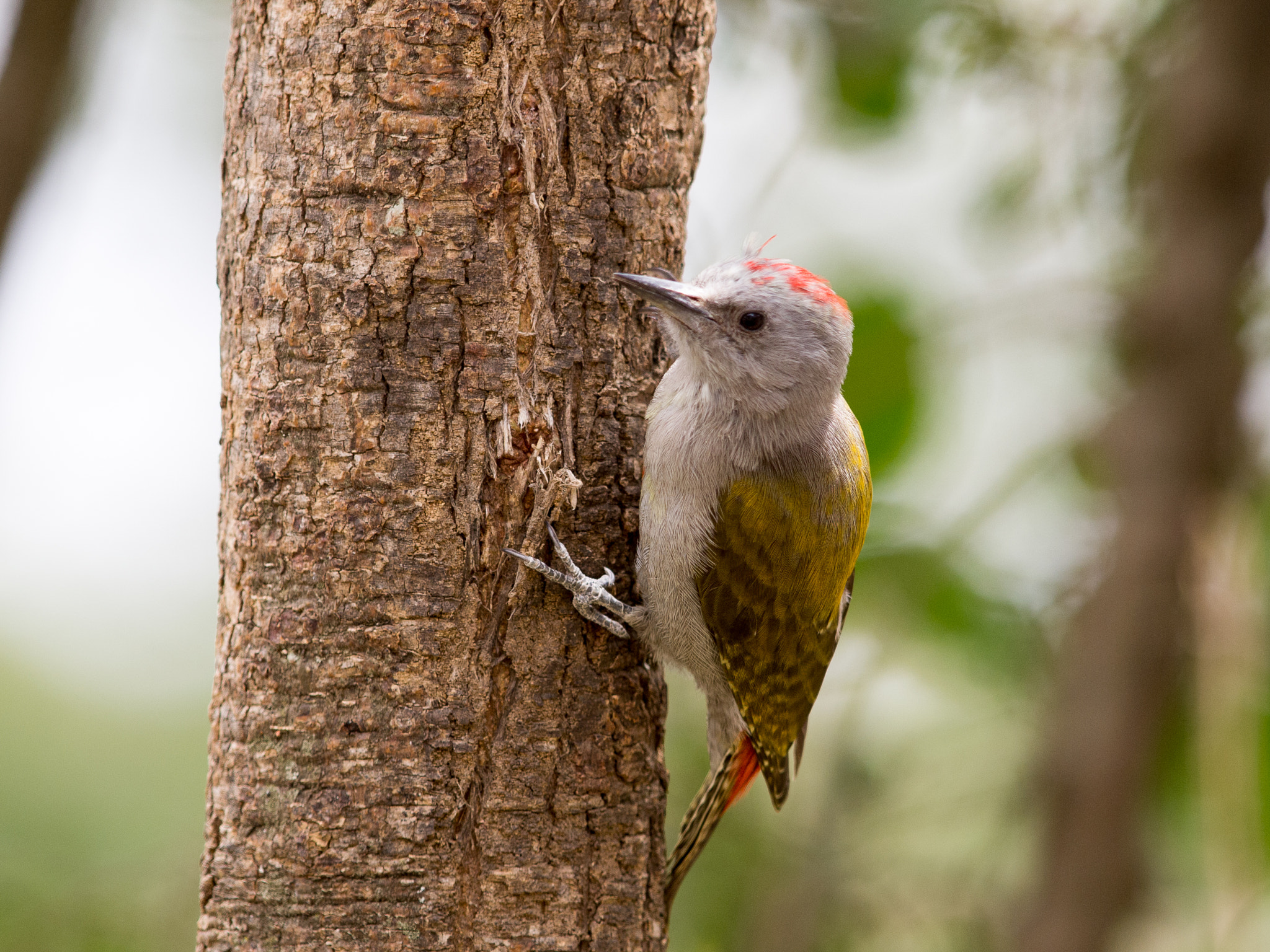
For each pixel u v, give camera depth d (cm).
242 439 822
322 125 796
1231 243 1206
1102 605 1204
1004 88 1319
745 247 1109
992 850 1327
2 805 1571
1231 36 1198
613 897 859
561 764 846
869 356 1212
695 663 1052
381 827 794
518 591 830
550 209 837
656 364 971
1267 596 1207
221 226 849
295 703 802
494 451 816
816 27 1272
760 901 1334
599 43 845
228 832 814
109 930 1207
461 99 798
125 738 1808
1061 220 1334
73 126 1443
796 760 1131
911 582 1244
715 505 995
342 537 800
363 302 797
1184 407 1198
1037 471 1270
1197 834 1288
